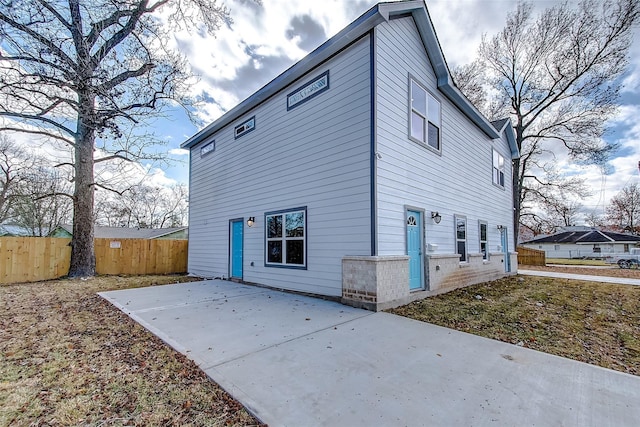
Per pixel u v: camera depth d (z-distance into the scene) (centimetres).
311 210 728
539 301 692
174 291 788
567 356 374
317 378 300
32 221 2045
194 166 1283
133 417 236
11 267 977
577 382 299
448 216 871
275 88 831
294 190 780
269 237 855
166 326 469
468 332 458
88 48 541
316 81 735
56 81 498
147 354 360
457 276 861
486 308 616
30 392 272
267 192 870
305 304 628
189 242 1291
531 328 487
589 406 256
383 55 644
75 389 278
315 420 232
